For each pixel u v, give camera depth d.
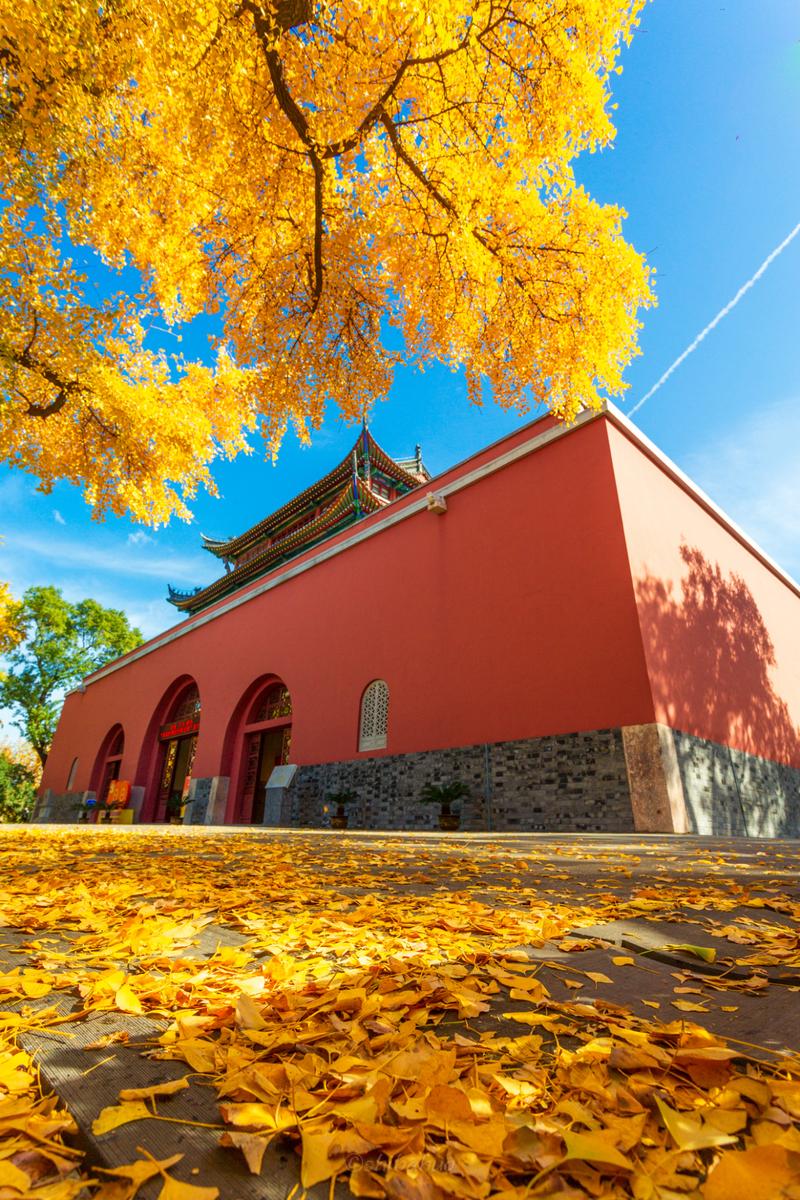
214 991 1.39
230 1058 1.00
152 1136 0.81
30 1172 0.73
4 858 4.52
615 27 6.14
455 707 11.22
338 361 9.00
